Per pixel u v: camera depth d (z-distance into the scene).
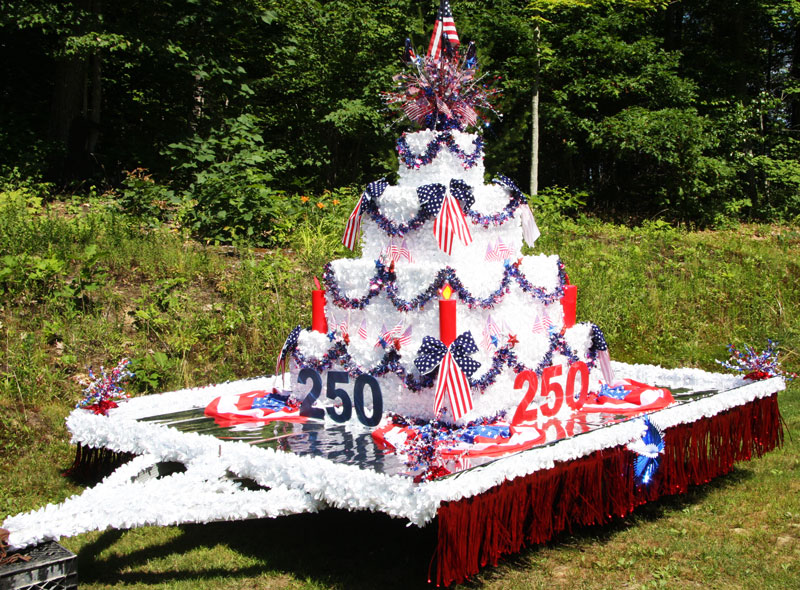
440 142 5.45
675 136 16.98
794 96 21.39
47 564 3.55
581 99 18.72
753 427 5.86
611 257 11.73
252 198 10.56
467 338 4.76
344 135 17.89
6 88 16.23
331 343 5.60
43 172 13.44
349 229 5.75
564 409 5.54
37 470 5.62
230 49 15.40
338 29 17.23
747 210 19.75
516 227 5.76
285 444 4.84
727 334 10.15
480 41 16.89
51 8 12.43
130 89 17.17
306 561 4.43
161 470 5.09
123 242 9.35
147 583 4.16
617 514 4.79
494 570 4.30
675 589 4.04
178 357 7.67
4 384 6.55
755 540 4.73
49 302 7.84
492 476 3.85
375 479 3.80
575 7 17.70
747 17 20.06
